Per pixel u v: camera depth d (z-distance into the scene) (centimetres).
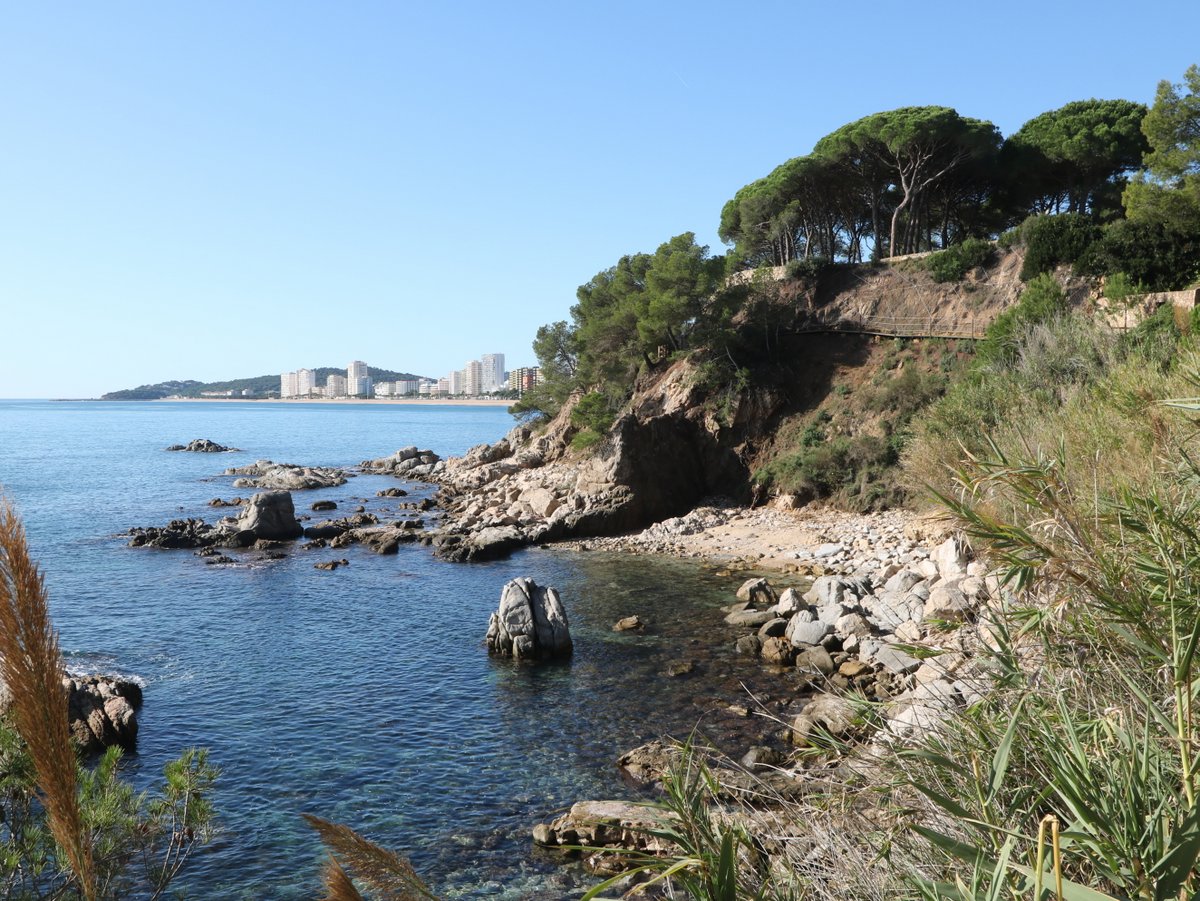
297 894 1324
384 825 1547
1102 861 258
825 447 5291
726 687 2244
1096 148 5931
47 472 8869
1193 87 4572
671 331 6378
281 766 1800
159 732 1989
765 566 4034
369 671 2461
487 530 4791
